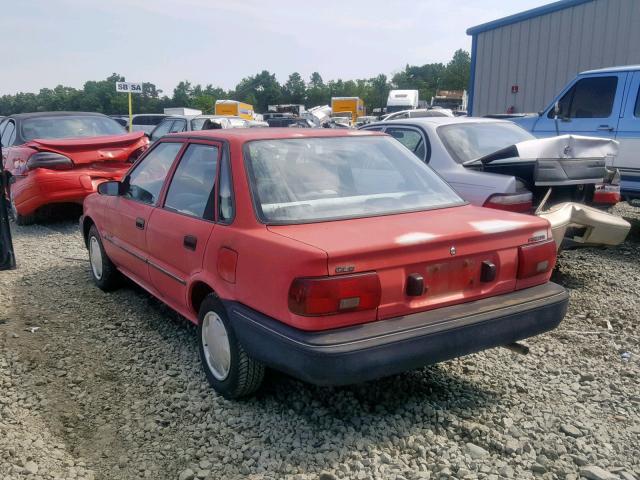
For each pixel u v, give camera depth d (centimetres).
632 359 441
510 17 1501
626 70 851
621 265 700
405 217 375
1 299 586
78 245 820
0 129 1121
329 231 339
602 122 871
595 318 526
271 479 306
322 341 300
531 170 566
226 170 386
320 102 14425
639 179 844
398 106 4231
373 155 428
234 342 360
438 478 303
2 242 528
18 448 333
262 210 357
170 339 485
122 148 944
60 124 1029
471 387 399
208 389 399
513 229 361
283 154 397
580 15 1366
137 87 1748
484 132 672
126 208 519
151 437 348
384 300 318
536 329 365
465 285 348
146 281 503
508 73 1534
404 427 348
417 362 318
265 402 380
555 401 379
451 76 10675
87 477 310
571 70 1398
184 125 1628
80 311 552
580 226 583
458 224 358
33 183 891
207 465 318
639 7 1267
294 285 306
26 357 452
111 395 396
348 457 322
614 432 343
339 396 386
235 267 351
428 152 645
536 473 307
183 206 432
